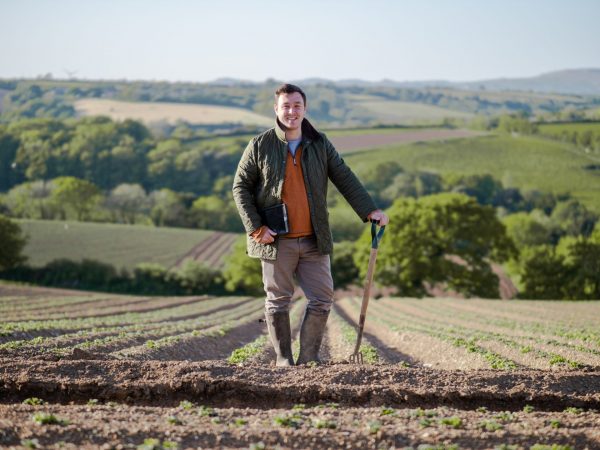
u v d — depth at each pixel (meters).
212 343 17.84
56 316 27.62
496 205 117.06
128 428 5.93
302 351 8.76
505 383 7.77
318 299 8.67
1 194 119.75
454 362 14.28
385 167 129.75
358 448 5.77
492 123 174.38
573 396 7.55
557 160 137.00
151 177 132.62
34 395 7.31
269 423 6.24
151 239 94.94
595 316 29.17
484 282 60.56
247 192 8.47
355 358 8.80
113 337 16.23
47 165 133.25
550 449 5.65
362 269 63.56
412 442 5.88
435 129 170.50
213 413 6.62
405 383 7.63
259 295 75.44
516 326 22.23
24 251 83.94
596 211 103.25
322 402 7.31
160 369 7.74
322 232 8.48
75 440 5.68
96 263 77.12
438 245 61.31
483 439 5.95
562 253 68.12
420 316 30.23
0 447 5.44
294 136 8.39
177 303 48.91
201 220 108.06
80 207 111.19
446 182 123.81
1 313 28.69
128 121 159.88
